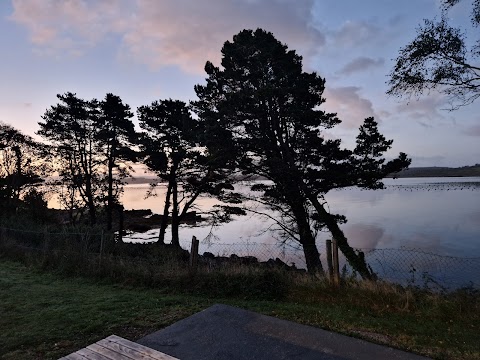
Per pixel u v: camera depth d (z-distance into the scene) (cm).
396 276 1266
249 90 1592
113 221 3912
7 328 547
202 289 849
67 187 3272
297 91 1571
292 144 1691
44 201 2378
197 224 4231
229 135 1666
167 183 2772
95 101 3123
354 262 1220
